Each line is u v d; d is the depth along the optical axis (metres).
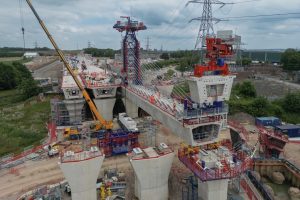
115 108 101.50
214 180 44.78
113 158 66.88
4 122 100.38
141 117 95.50
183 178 58.91
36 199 49.03
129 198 52.69
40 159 66.38
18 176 58.84
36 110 115.94
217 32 49.31
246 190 53.09
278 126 78.38
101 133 72.81
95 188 51.22
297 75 172.88
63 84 95.62
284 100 117.38
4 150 74.81
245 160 49.41
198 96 48.81
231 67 50.09
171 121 58.28
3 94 158.75
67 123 89.75
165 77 120.50
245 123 92.75
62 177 58.38
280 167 68.94
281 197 61.12
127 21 90.06
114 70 130.50
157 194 52.19
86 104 94.62
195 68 48.34
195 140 51.53
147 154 51.69
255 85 156.38
